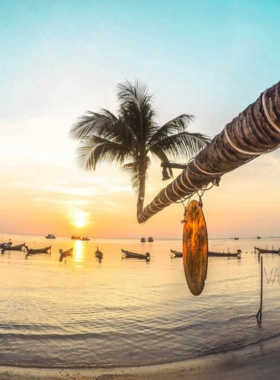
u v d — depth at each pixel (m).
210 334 13.30
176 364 10.10
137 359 10.55
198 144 10.70
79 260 57.06
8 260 51.88
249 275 36.19
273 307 18.25
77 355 10.91
